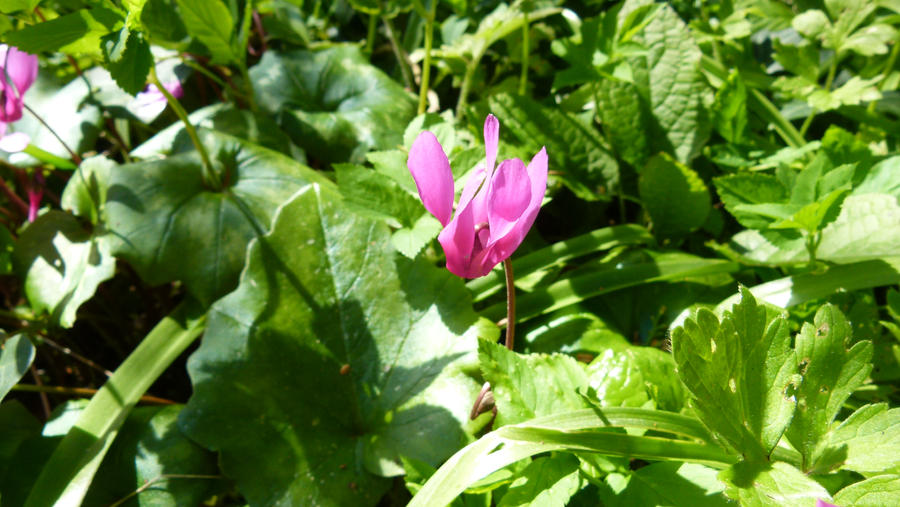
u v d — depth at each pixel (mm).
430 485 196
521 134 298
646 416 201
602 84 301
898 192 269
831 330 194
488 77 366
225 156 283
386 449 237
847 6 300
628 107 302
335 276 256
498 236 187
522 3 309
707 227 291
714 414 190
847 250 258
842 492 184
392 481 237
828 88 310
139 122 327
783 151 292
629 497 203
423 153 189
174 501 237
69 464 235
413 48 359
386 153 246
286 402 246
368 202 240
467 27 355
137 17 238
